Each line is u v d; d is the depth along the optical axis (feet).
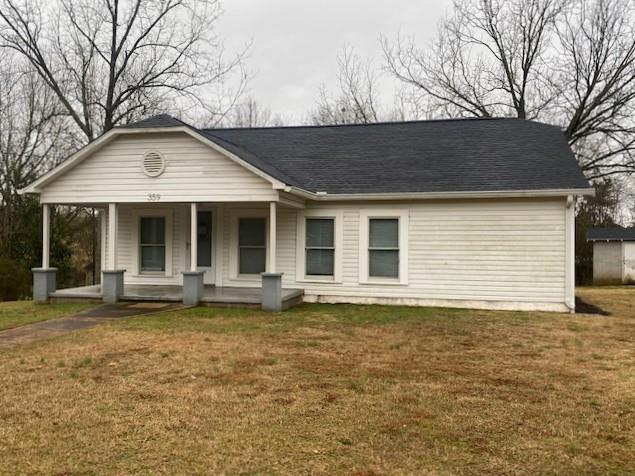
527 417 14.93
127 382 18.15
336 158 45.47
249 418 14.70
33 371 19.58
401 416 14.94
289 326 29.60
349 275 40.60
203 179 36.83
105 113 78.23
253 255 43.42
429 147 45.29
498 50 87.40
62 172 38.50
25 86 73.20
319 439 13.30
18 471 11.45
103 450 12.59
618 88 77.25
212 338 25.94
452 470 11.64
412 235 39.22
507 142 44.11
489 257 37.65
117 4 75.51
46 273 39.27
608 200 99.25
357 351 23.31
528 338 26.55
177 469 11.60
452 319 32.53
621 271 83.97
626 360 21.89
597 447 12.90
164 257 45.42
